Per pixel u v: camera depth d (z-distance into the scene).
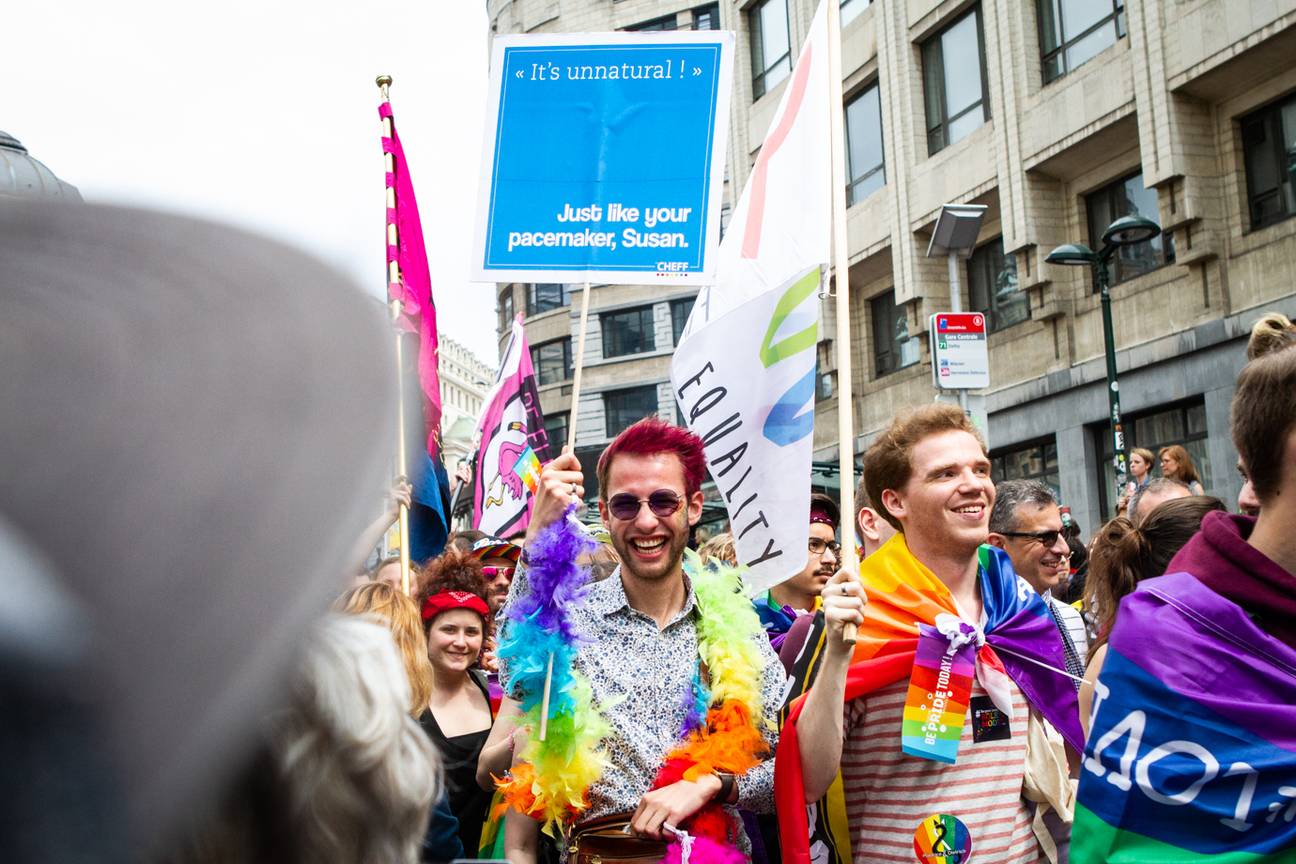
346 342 0.32
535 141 3.53
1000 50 17.67
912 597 2.85
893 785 2.77
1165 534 3.05
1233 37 13.73
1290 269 13.65
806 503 3.29
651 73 3.52
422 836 0.84
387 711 0.78
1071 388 16.64
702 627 2.99
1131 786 1.96
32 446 0.27
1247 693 1.91
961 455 2.89
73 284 0.29
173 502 0.27
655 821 2.62
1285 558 1.94
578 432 35.09
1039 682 2.84
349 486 0.30
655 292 34.50
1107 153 16.36
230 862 0.57
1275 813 1.87
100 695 0.26
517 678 2.81
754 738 2.85
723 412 3.53
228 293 0.30
